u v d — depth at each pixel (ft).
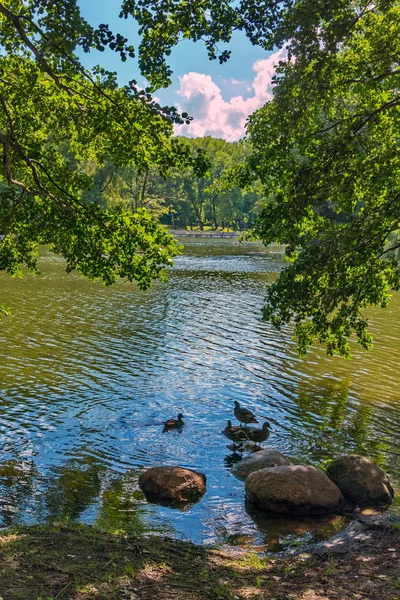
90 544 25.75
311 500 34.53
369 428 49.39
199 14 37.45
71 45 34.17
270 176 48.14
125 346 75.92
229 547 29.66
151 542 27.63
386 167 40.83
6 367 64.03
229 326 91.25
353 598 21.83
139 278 44.60
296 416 52.29
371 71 41.68
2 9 33.53
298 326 48.06
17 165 45.52
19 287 125.90
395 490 37.78
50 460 41.22
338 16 37.19
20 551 23.72
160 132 41.81
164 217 472.85
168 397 56.54
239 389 59.98
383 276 45.21
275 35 37.04
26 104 45.75
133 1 36.73
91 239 44.19
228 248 284.82
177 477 37.01
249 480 36.73
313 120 43.78
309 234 45.88
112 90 40.65
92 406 52.90
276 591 22.58
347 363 71.00
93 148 48.91
